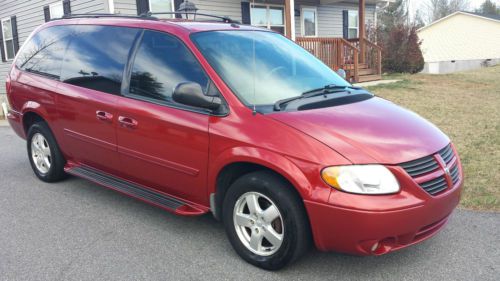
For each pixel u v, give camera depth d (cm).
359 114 361
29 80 546
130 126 417
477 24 4050
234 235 360
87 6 1334
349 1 2002
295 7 1739
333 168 303
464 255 364
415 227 306
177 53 403
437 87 1364
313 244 342
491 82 1505
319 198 304
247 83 379
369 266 351
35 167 575
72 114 482
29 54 571
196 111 373
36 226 435
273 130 332
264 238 346
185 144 376
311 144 315
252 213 345
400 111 395
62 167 550
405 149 320
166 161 395
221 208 379
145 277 339
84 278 339
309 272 343
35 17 1620
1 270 352
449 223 425
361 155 306
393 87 1344
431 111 979
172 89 396
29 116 564
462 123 848
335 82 441
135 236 409
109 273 346
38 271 350
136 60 431
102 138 453
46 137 539
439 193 322
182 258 367
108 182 466
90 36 488
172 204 400
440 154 340
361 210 293
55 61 522
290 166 314
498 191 493
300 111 354
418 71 1856
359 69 1553
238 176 368
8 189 546
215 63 384
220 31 429
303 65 443
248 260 354
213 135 356
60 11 1470
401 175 305
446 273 338
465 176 539
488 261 354
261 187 333
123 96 430
